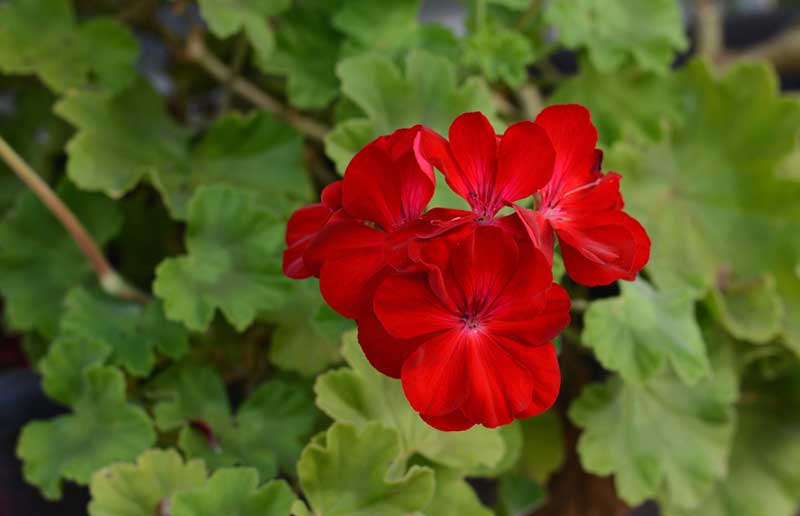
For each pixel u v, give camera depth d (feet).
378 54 1.87
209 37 2.29
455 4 2.85
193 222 1.75
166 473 1.55
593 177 1.37
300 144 1.92
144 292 2.06
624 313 1.73
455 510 1.62
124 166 1.85
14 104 2.24
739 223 2.00
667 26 1.99
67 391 1.69
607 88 2.02
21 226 1.89
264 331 1.87
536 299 1.28
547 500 2.05
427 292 1.28
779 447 2.08
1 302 2.34
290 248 1.40
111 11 2.14
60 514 1.80
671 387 1.87
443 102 1.80
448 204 1.58
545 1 2.10
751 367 2.09
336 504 1.53
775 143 1.96
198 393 1.73
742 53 2.47
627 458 1.82
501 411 1.31
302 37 1.94
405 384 1.29
